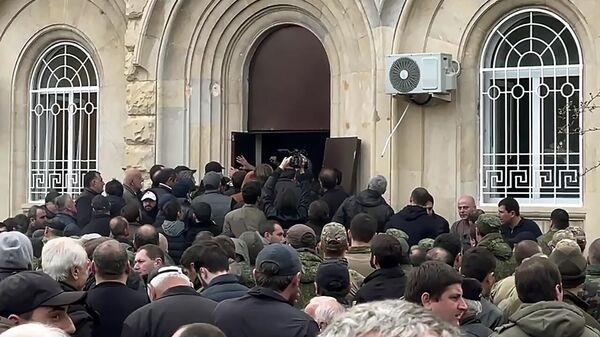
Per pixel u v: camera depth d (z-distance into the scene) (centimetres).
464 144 1483
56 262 687
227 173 1678
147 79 1672
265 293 634
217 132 1678
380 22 1506
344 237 834
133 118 1681
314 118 1639
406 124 1501
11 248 730
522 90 1469
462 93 1483
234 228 1202
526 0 1451
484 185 1488
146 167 1670
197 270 745
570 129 1430
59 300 576
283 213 1268
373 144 1509
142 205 1352
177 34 1672
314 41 1641
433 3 1488
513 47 1474
